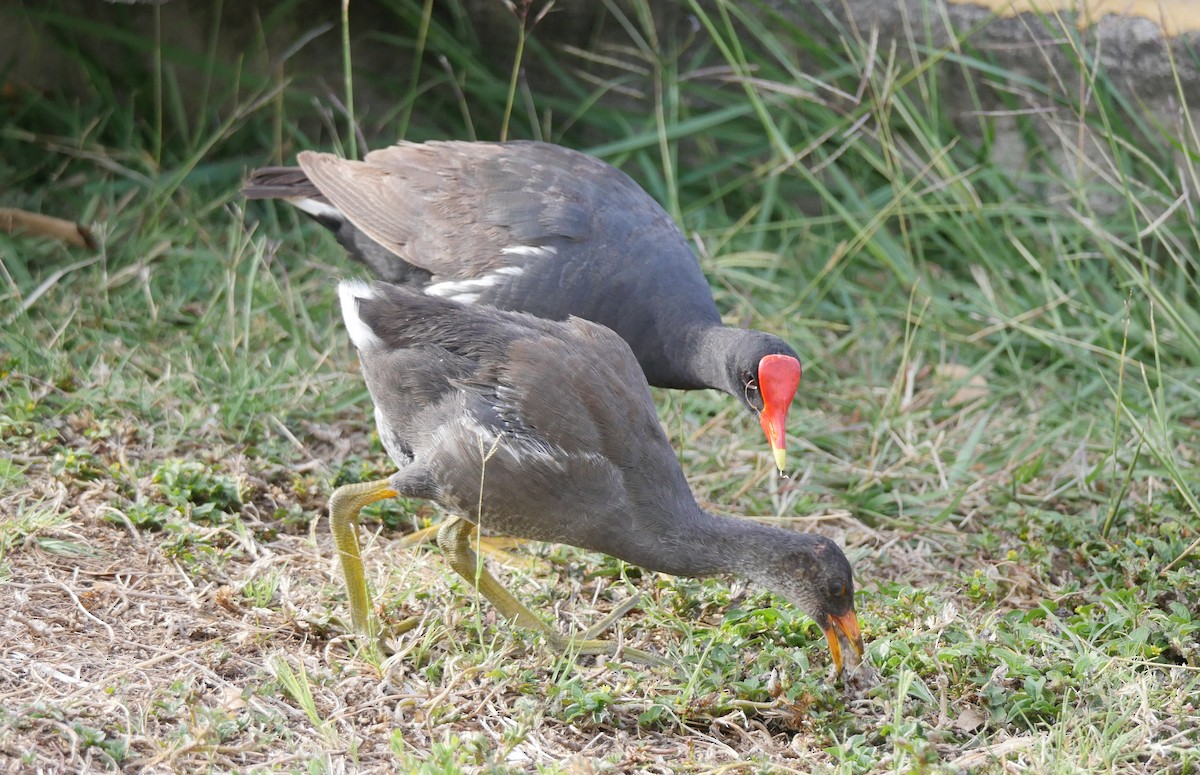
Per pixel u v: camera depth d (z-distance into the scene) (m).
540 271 9.44
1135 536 9.64
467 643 7.80
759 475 10.61
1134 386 12.24
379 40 14.79
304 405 10.77
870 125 14.25
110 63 14.53
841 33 13.24
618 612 8.14
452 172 9.94
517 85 14.91
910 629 8.18
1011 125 14.13
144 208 13.12
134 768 6.18
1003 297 13.29
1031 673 7.48
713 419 11.45
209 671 7.07
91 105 14.34
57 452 9.17
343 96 14.83
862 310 13.42
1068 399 12.16
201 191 13.99
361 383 11.23
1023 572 9.26
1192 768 6.86
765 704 7.32
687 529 7.60
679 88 14.74
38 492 8.63
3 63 14.27
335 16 14.60
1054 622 8.37
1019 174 13.78
